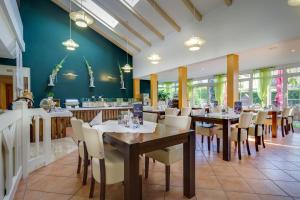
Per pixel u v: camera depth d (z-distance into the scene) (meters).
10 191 1.95
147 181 2.46
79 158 2.74
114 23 8.43
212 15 5.88
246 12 4.88
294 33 3.93
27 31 7.42
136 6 6.60
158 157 2.26
